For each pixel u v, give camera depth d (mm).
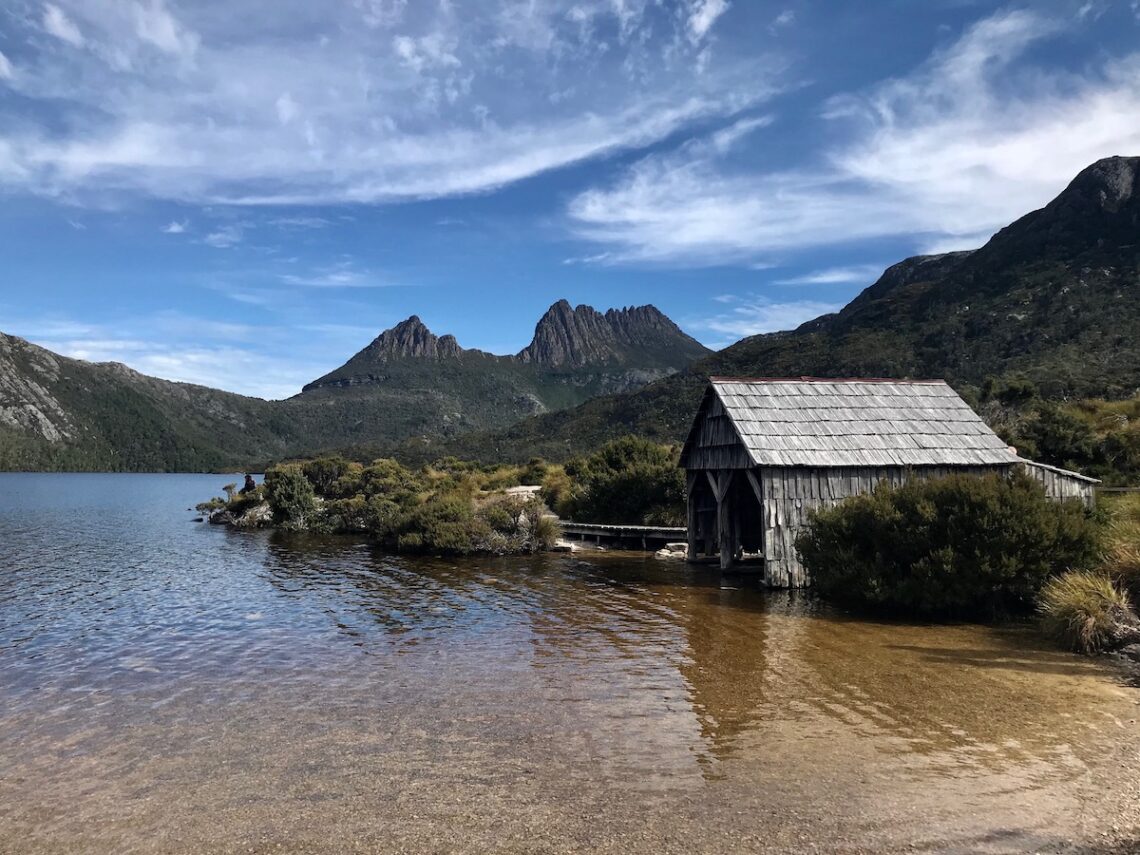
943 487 14875
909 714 8719
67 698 9891
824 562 15961
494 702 9414
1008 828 5852
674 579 20250
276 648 12664
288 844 5746
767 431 18625
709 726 8383
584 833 5832
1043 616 13555
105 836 5941
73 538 34375
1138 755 7367
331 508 38906
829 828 5867
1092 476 26203
